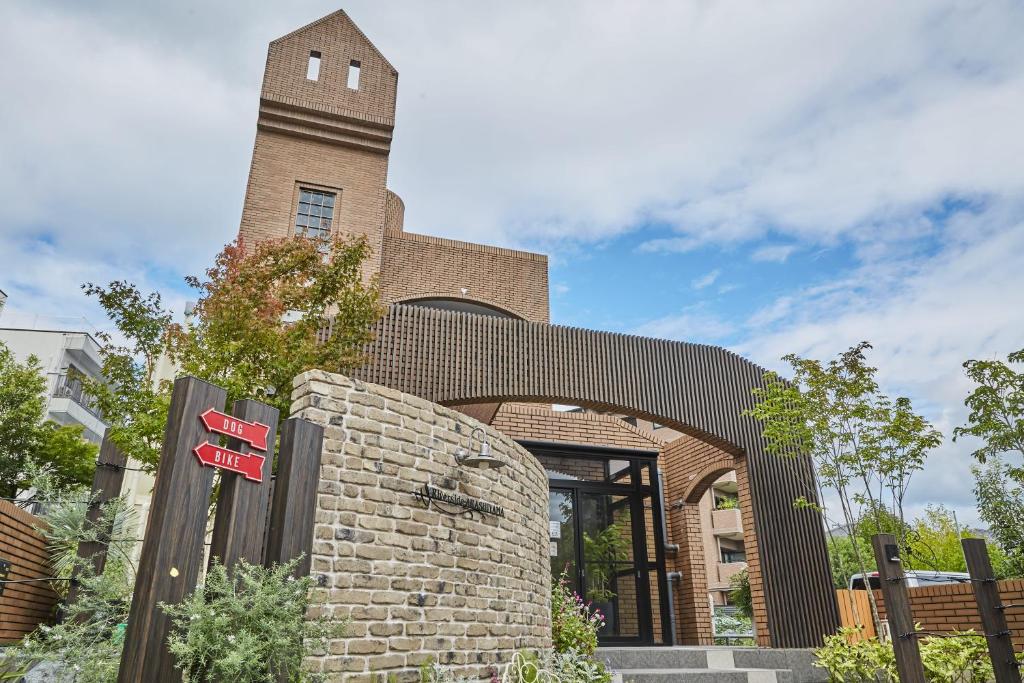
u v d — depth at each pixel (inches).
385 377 350.3
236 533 140.8
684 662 341.1
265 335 293.0
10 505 275.3
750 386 426.3
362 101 535.2
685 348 418.9
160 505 130.0
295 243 335.0
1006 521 479.2
